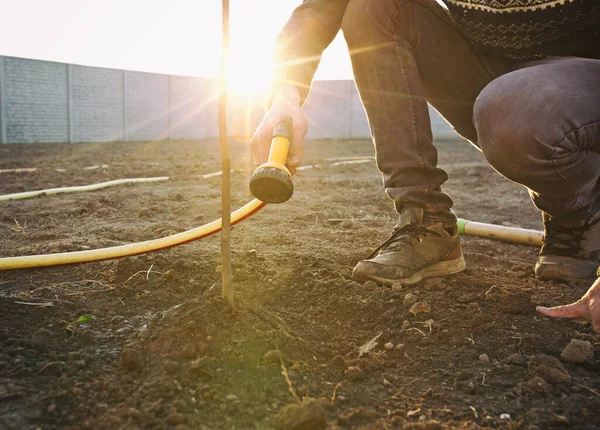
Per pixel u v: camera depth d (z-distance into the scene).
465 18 2.03
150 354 1.50
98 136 18.83
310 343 1.63
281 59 2.04
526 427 1.30
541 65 1.91
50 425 1.24
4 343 1.60
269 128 1.79
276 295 2.02
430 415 1.34
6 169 8.20
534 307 2.01
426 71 2.28
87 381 1.41
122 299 2.03
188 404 1.31
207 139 21.69
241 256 2.48
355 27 2.16
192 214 4.10
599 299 1.44
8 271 2.31
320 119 24.36
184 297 2.04
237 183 6.48
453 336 1.76
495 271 2.56
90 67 18.33
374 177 8.04
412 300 1.96
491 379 1.52
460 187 7.26
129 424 1.23
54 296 2.00
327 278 2.21
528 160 1.88
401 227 2.25
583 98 1.80
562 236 2.39
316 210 4.43
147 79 20.16
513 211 5.15
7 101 16.17
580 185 2.03
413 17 2.18
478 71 2.23
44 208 4.27
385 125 2.20
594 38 1.89
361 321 1.85
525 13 1.90
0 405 1.30
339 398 1.39
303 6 2.21
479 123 1.96
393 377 1.52
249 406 1.32
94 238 3.15
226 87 1.49
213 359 1.46
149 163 9.88
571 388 1.48
